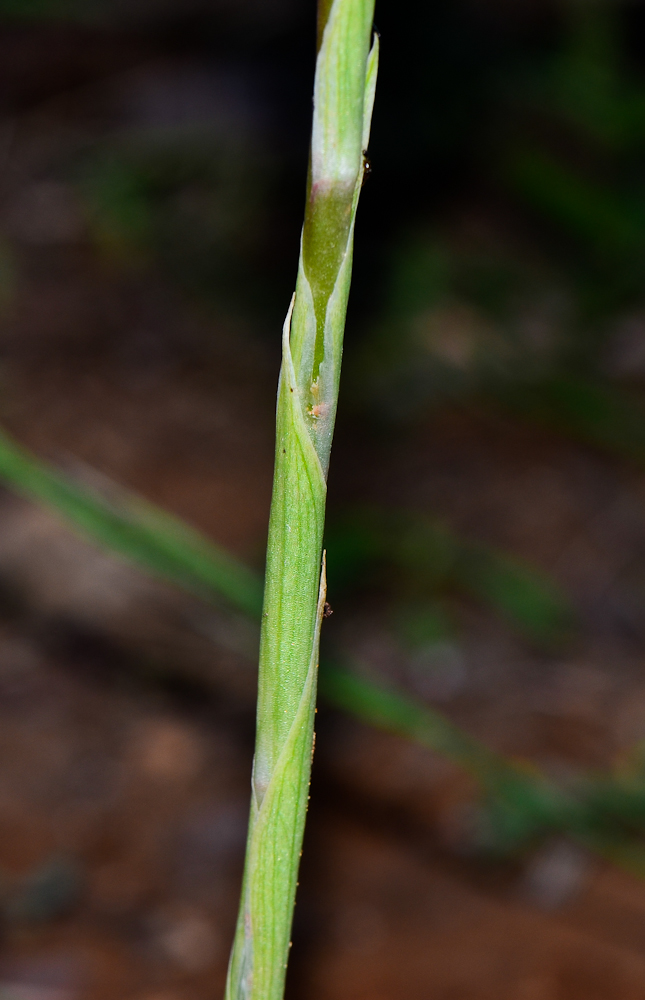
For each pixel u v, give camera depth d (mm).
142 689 936
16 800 811
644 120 1472
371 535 989
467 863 725
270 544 247
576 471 1179
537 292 1445
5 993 610
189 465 1201
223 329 1477
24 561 1034
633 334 1348
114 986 623
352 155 236
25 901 698
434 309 1430
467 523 1092
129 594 1017
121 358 1403
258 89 1903
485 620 987
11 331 1438
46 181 1750
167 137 1818
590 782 694
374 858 737
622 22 1623
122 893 714
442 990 594
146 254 1622
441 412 1287
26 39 2229
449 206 1594
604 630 971
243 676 946
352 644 957
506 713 877
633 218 1340
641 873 521
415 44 1695
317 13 235
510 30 1825
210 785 831
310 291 239
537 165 1340
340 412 1287
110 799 813
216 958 651
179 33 2240
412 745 852
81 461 1179
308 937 652
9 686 936
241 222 1662
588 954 619
